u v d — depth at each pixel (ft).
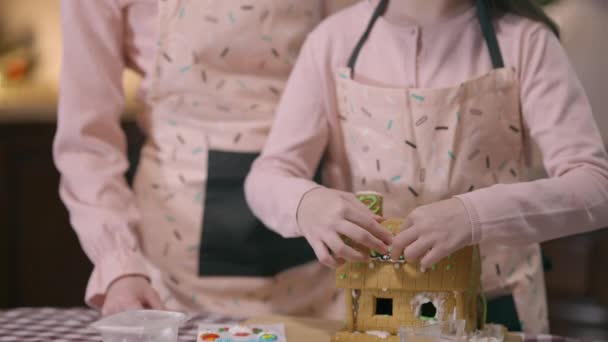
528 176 4.35
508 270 4.23
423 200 4.02
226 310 4.68
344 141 4.34
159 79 4.70
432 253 3.29
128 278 4.14
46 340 3.60
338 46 4.37
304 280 4.78
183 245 4.68
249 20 4.58
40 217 9.45
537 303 4.32
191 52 4.60
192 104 4.69
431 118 3.97
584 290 9.00
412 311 3.48
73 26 4.59
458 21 4.16
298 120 4.33
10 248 9.43
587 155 3.79
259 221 4.65
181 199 4.68
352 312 3.56
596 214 3.61
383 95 4.06
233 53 4.62
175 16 4.60
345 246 3.41
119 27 4.72
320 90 4.37
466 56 4.12
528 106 3.99
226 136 4.68
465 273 3.36
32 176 9.45
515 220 3.43
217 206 4.66
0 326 3.86
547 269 4.66
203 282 4.69
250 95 4.69
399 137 4.03
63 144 4.59
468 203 3.40
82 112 4.58
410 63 4.17
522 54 4.02
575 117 3.90
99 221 4.33
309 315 4.78
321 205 3.57
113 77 4.72
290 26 4.69
